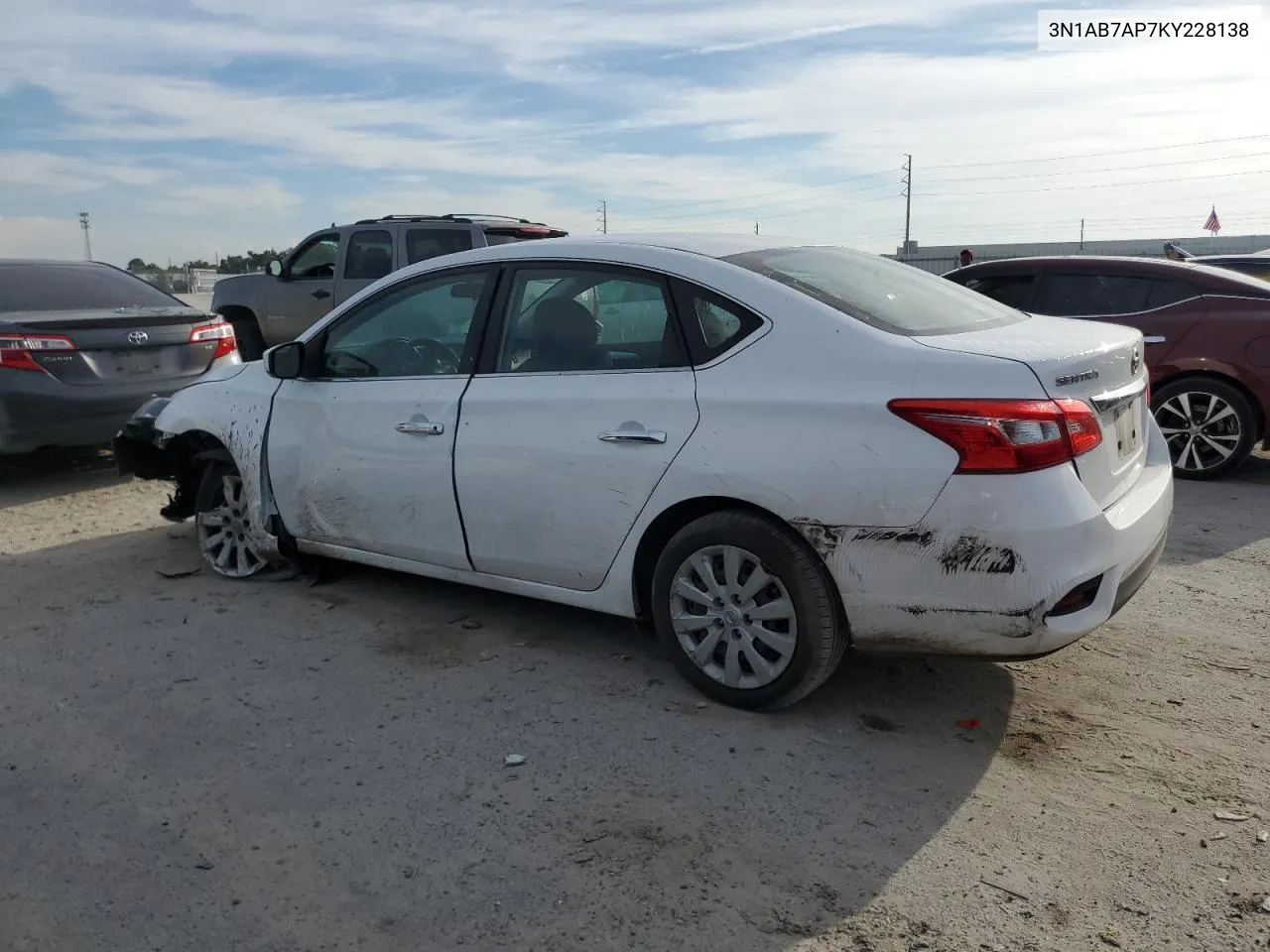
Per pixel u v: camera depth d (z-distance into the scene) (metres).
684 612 3.87
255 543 5.19
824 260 4.18
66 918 2.72
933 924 2.66
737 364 3.65
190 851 3.01
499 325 4.29
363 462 4.63
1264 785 3.30
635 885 2.83
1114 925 2.64
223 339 8.23
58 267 8.52
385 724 3.78
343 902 2.77
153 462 5.86
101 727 3.77
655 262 3.92
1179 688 4.00
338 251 11.62
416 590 5.17
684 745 3.59
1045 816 3.14
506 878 2.87
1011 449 3.18
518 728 3.73
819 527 3.43
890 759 3.49
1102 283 7.89
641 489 3.80
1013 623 3.24
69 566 5.64
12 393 7.07
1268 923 2.64
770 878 2.85
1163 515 3.76
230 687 4.09
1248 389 7.36
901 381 3.34
